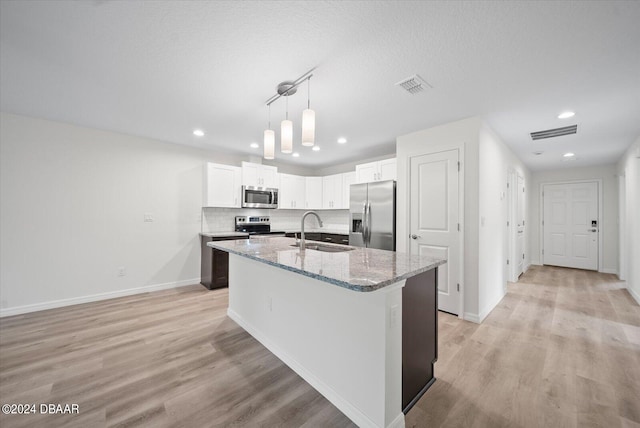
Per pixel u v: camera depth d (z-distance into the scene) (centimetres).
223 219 468
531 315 301
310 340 181
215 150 447
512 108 264
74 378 182
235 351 221
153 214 391
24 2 136
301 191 548
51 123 314
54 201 317
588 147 405
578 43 166
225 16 147
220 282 405
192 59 188
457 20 148
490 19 147
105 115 294
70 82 221
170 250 407
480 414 153
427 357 175
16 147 295
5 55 183
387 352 135
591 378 184
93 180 343
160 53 181
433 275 183
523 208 533
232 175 446
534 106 259
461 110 270
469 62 188
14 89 234
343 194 516
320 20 149
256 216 507
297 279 193
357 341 147
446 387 176
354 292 150
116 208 360
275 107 267
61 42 169
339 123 309
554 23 149
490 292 319
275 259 179
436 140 316
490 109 267
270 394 169
